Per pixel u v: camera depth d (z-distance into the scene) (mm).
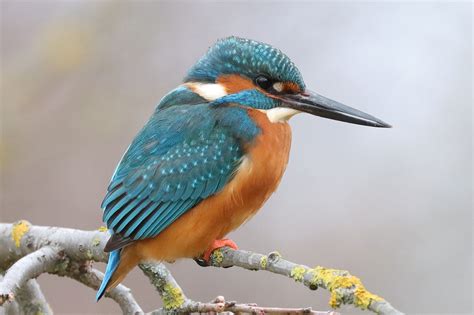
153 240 8477
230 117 8805
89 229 13281
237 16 14914
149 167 8625
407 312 13023
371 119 9023
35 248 8367
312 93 9172
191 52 14508
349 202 14047
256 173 8672
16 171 13156
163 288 7816
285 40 14906
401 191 13984
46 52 13203
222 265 8555
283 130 9016
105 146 13562
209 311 7141
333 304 6113
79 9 13914
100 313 13203
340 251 13656
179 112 8953
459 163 14000
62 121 13398
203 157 8617
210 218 8555
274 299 12953
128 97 13859
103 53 13883
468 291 13078
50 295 13227
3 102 13008
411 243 13539
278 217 14023
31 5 14195
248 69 9000
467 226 13555
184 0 14797
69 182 13391
